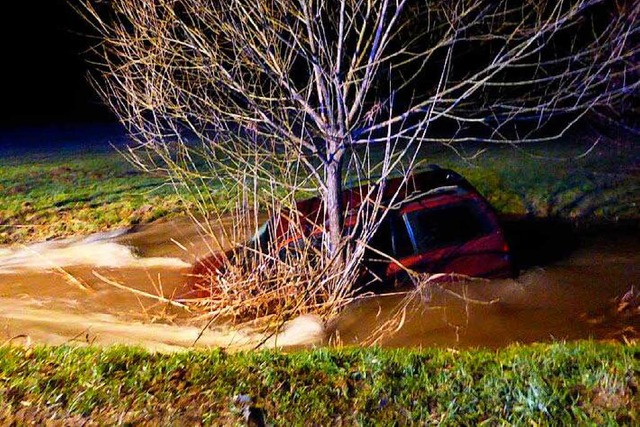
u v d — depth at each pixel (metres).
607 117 15.96
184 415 4.39
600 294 7.53
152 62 7.27
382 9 6.90
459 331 6.86
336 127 7.23
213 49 7.35
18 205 12.89
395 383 4.69
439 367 4.95
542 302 7.36
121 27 7.86
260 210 9.71
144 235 10.82
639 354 4.93
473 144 16.81
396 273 7.50
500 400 4.37
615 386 4.29
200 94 8.12
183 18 7.80
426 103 6.72
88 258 9.84
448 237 7.63
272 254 7.64
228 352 6.29
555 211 11.22
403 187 8.05
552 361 4.78
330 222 7.37
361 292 7.50
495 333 6.79
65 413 4.43
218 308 7.66
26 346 5.93
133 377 4.87
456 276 7.49
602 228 10.27
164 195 13.14
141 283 8.79
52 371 4.98
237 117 7.15
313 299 7.40
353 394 4.60
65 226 11.64
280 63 7.11
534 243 9.61
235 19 7.91
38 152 18.56
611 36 8.22
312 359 5.16
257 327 7.37
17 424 4.35
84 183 14.52
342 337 7.01
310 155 7.59
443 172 8.45
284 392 4.63
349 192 8.02
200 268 8.49
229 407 4.45
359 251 7.10
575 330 6.73
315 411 4.41
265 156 8.00
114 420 4.36
